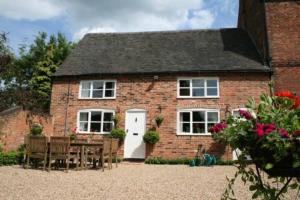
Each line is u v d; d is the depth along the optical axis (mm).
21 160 13305
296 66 16453
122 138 17031
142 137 17000
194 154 16312
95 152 12906
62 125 18016
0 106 17406
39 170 11344
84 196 6930
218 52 18500
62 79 18625
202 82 17172
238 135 3287
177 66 17625
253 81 16609
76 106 18125
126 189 7930
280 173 3033
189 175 10977
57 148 11297
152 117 17141
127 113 17453
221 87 16844
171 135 16734
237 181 9586
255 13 18938
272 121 3221
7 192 7113
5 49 19547
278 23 17109
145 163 15836
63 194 7090
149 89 17484
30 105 17953
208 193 7535
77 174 10672
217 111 16641
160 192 7602
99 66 18609
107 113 17812
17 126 14438
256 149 3145
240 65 16969
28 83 33844
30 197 6672
